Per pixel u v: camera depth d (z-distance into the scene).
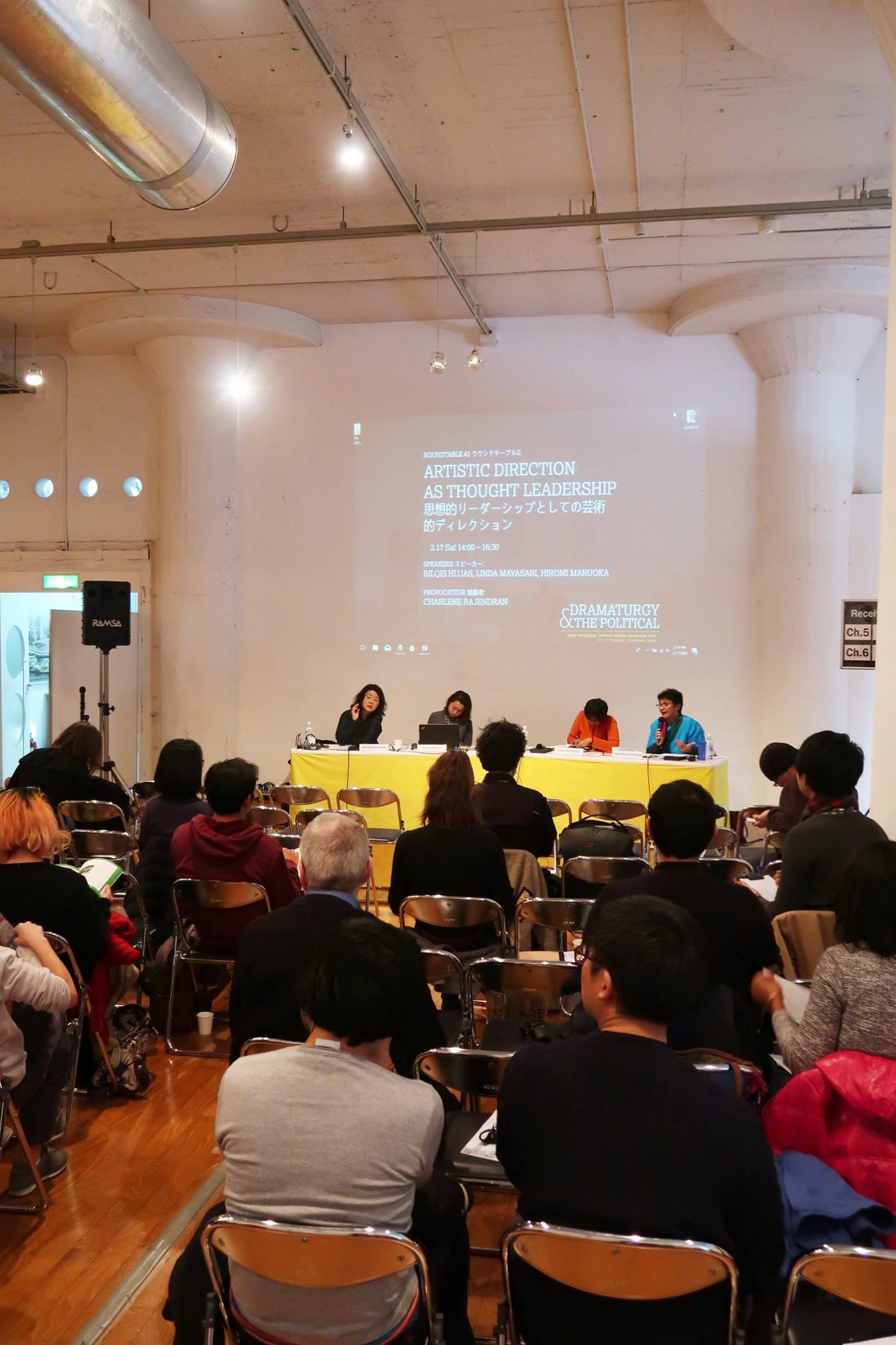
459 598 8.97
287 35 4.73
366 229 6.59
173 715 9.25
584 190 6.34
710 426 8.49
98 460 9.57
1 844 3.11
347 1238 1.46
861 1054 1.95
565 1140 1.47
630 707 8.69
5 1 2.75
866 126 5.52
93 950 3.19
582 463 8.72
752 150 5.80
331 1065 1.59
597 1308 1.48
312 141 5.73
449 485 8.95
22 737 10.05
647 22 4.61
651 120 5.47
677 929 1.57
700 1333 1.46
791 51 4.52
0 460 9.75
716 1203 1.43
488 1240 2.69
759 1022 2.54
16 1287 2.46
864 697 8.38
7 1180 2.99
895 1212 1.85
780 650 8.23
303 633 9.23
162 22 4.62
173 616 9.17
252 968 2.62
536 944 4.45
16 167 5.97
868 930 2.05
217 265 7.59
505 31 4.70
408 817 6.74
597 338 8.67
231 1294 1.61
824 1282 1.50
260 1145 1.54
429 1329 1.59
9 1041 2.60
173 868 4.29
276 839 4.59
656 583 8.61
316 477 9.16
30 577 9.66
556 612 8.80
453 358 8.90
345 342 9.08
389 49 4.85
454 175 6.15
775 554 8.26
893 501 3.88
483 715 8.95
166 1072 3.83
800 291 7.46
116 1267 2.55
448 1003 3.66
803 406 8.10
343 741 7.67
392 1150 1.54
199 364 8.90
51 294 8.30
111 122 3.29
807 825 3.17
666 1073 1.48
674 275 7.65
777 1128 1.95
